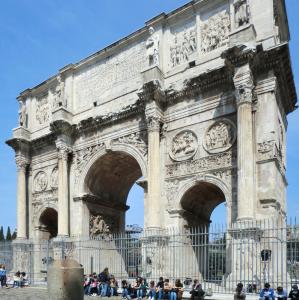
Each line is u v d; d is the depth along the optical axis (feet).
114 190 135.03
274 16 95.96
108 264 125.80
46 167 135.54
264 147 85.87
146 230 96.58
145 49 115.96
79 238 117.80
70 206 123.44
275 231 81.25
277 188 85.87
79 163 124.47
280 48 85.10
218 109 95.91
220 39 100.53
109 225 132.26
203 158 96.02
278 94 93.61
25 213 135.54
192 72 102.78
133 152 111.04
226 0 101.35
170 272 92.84
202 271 95.25
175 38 109.70
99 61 127.24
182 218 98.73
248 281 74.08
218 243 79.36
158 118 102.83
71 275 30.37
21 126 139.95
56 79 136.36
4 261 135.13
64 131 124.16
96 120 119.55
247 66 86.43
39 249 124.47
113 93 120.88
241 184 82.74
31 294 86.12
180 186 98.53
